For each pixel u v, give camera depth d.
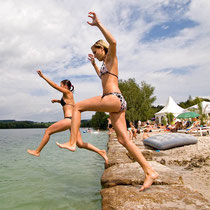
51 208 3.26
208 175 4.46
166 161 6.18
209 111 20.31
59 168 6.59
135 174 3.70
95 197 3.74
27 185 4.62
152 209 2.32
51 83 4.30
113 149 8.00
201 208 2.32
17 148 14.15
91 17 3.08
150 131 24.44
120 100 3.04
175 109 32.69
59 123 4.31
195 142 9.05
